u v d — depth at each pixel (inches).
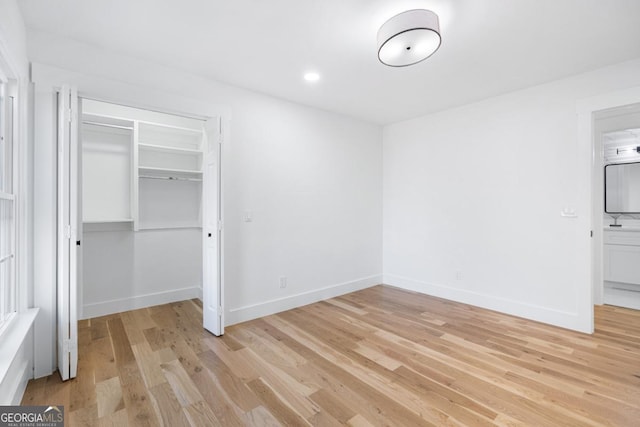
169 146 153.4
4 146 74.2
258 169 130.4
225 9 75.6
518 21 79.4
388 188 183.2
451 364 91.2
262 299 132.6
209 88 115.4
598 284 144.1
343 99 138.7
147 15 78.1
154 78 103.0
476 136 142.5
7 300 75.3
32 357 82.5
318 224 153.4
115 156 138.3
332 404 73.0
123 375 85.0
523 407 71.7
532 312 125.9
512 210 131.4
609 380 82.2
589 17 77.7
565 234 117.3
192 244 159.9
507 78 116.1
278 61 102.7
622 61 102.6
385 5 73.6
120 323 124.1
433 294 161.3
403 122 174.2
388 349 101.0
